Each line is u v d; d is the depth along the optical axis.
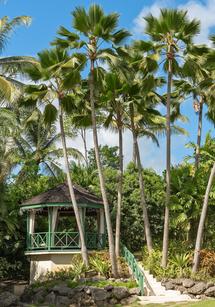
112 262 27.48
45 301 25.97
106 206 28.12
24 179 38.66
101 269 27.45
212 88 29.41
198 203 31.00
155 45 29.19
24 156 41.06
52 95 29.56
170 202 30.39
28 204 31.41
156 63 28.75
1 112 29.62
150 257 28.56
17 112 32.97
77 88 30.42
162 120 31.31
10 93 27.28
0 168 33.22
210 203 30.97
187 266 27.92
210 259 27.78
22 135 44.66
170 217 31.05
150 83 29.42
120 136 30.98
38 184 37.09
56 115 31.09
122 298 24.66
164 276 26.70
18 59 30.38
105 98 29.70
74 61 27.02
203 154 36.22
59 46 28.75
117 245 29.50
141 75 29.66
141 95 30.56
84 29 28.20
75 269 27.83
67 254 30.25
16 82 30.91
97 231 32.69
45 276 29.42
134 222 36.41
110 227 27.94
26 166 38.62
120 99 30.80
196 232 31.88
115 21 28.09
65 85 27.83
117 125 31.59
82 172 40.97
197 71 29.30
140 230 36.34
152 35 29.23
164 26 28.48
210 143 35.91
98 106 31.48
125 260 29.00
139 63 29.27
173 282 26.09
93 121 28.58
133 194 36.47
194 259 27.45
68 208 32.41
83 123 32.00
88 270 27.70
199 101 36.84
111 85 29.56
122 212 36.53
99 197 33.97
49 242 30.42
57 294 25.83
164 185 34.62
